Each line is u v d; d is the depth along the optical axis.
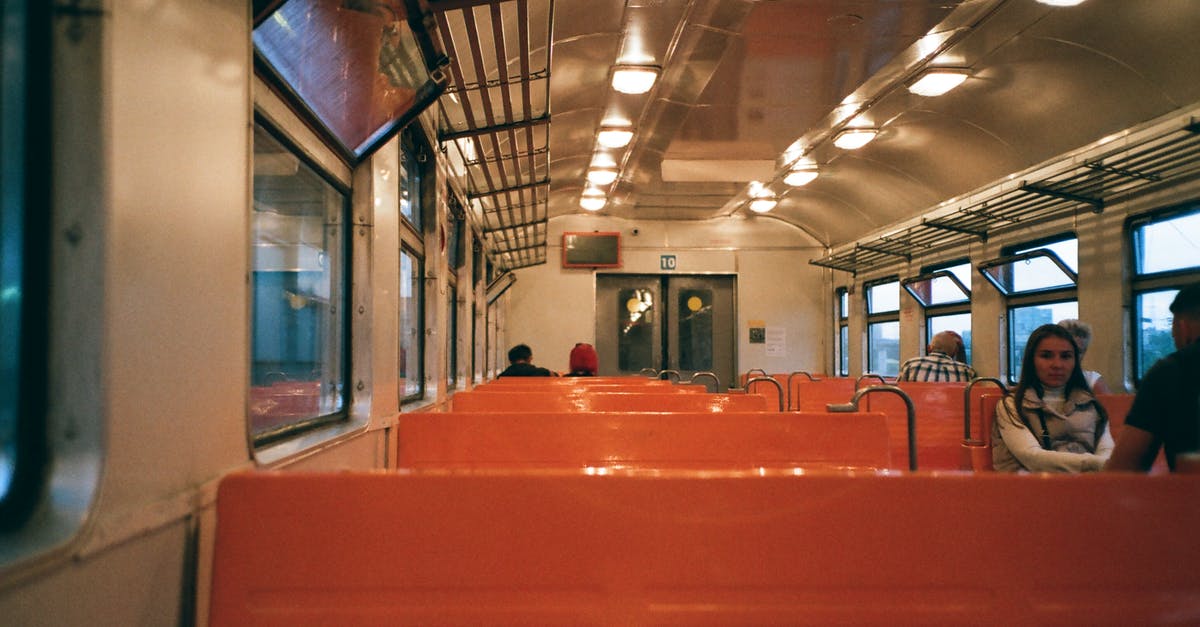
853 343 15.05
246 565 1.68
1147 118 7.20
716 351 17.12
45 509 1.38
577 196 14.99
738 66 7.25
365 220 3.90
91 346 1.42
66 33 1.44
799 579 1.71
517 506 1.72
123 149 1.50
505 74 4.54
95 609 1.42
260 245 3.04
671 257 16.98
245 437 2.12
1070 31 6.64
